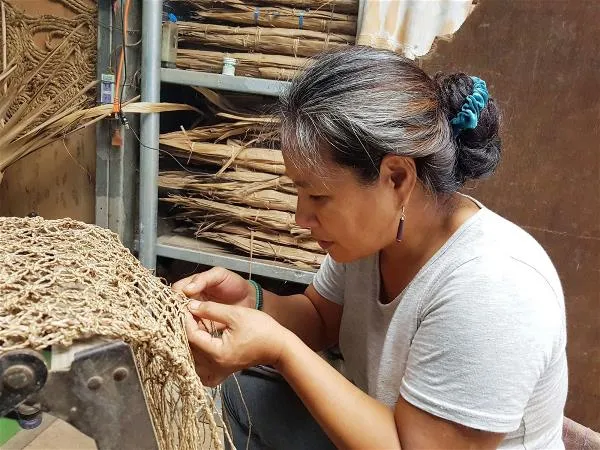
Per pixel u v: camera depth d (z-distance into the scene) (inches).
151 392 20.6
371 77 23.8
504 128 50.1
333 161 23.9
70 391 15.4
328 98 23.3
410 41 48.3
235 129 53.2
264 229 54.4
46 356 15.6
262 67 51.0
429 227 28.3
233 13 51.8
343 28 50.3
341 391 26.4
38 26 50.9
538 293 25.1
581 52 46.6
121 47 50.8
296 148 24.2
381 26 48.1
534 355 24.6
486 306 24.6
